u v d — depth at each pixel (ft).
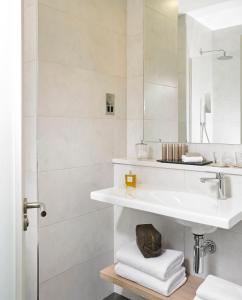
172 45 6.67
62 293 6.20
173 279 5.44
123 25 7.47
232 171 5.49
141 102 7.34
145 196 5.79
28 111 5.67
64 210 6.19
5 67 2.59
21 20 2.64
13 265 2.69
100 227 7.11
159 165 6.50
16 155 2.68
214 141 6.11
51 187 5.91
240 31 5.73
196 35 6.29
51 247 5.95
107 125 7.12
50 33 5.74
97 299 7.05
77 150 6.41
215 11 6.01
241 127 5.75
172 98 6.72
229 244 5.74
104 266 7.24
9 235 2.66
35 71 5.54
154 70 7.05
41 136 5.67
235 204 5.11
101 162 7.02
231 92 5.85
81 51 6.39
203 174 5.86
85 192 6.65
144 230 5.91
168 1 6.72
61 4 5.93
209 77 6.12
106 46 6.99
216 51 6.02
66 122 6.14
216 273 5.94
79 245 6.56
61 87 6.00
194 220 4.58
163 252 5.92
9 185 2.64
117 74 7.33
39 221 5.70
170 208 4.86
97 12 6.73
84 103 6.51
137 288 5.58
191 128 6.45
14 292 2.70
